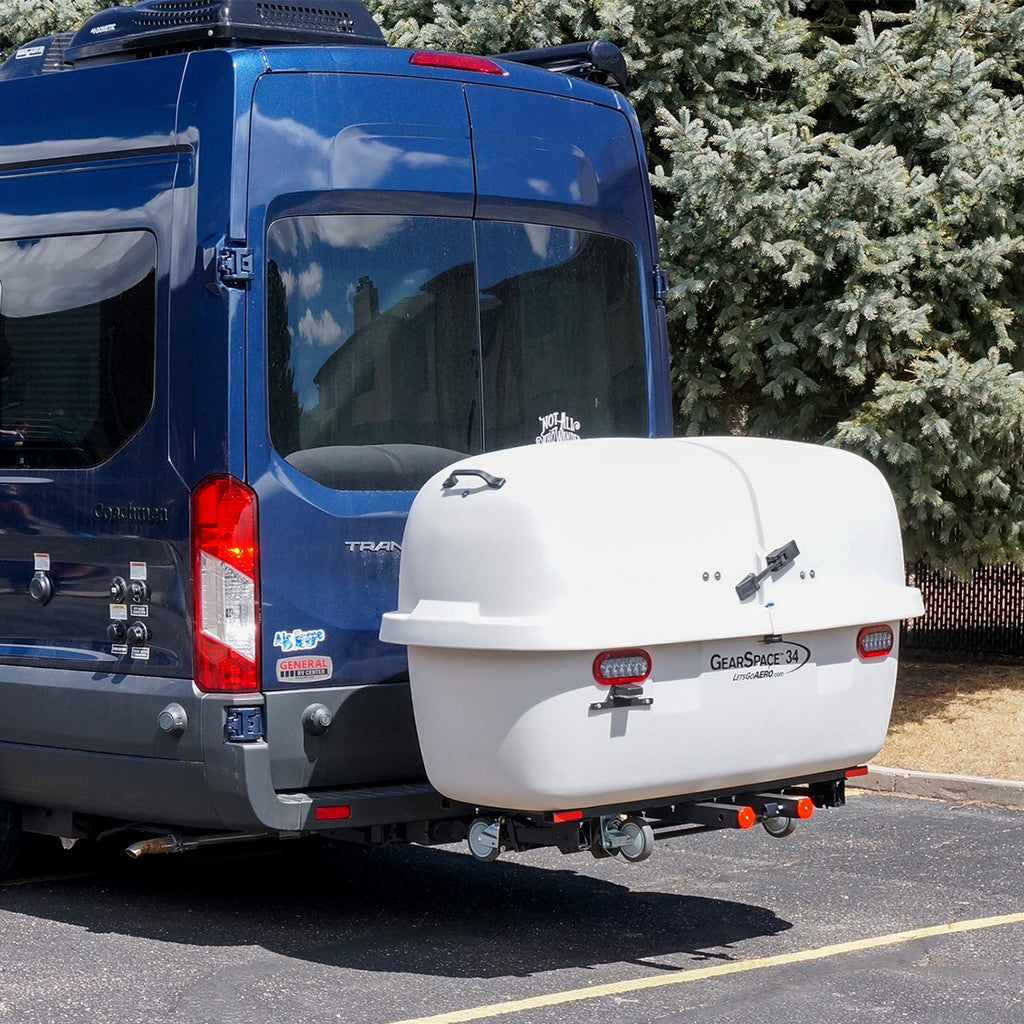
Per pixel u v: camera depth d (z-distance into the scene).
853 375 13.46
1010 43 14.98
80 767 8.31
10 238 8.76
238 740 7.64
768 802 7.61
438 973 7.56
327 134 8.05
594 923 8.54
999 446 13.81
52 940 8.17
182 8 8.49
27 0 14.88
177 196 7.98
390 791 7.87
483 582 7.01
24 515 8.62
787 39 14.79
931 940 8.20
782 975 7.54
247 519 7.70
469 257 8.58
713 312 14.68
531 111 8.90
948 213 14.03
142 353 8.09
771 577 7.35
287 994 7.22
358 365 8.12
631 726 6.99
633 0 14.20
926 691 16.03
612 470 7.16
